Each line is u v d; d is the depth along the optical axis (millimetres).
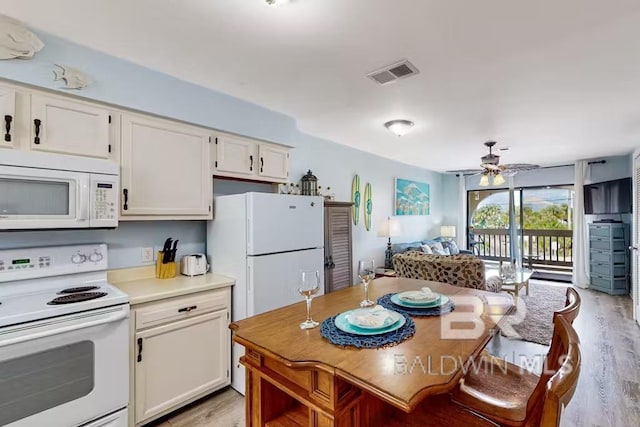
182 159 2303
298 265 2541
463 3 1461
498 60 2006
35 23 1624
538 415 923
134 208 2053
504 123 3340
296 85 2381
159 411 1938
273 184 3211
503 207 6938
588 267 5477
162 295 1939
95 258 1985
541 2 1455
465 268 2730
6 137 1598
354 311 1478
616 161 5258
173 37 1749
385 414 1223
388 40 1776
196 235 2656
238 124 2611
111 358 1675
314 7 1486
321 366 1003
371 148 4609
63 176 1666
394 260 3221
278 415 1323
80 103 1850
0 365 1354
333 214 3527
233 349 2344
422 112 2986
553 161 5672
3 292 1680
